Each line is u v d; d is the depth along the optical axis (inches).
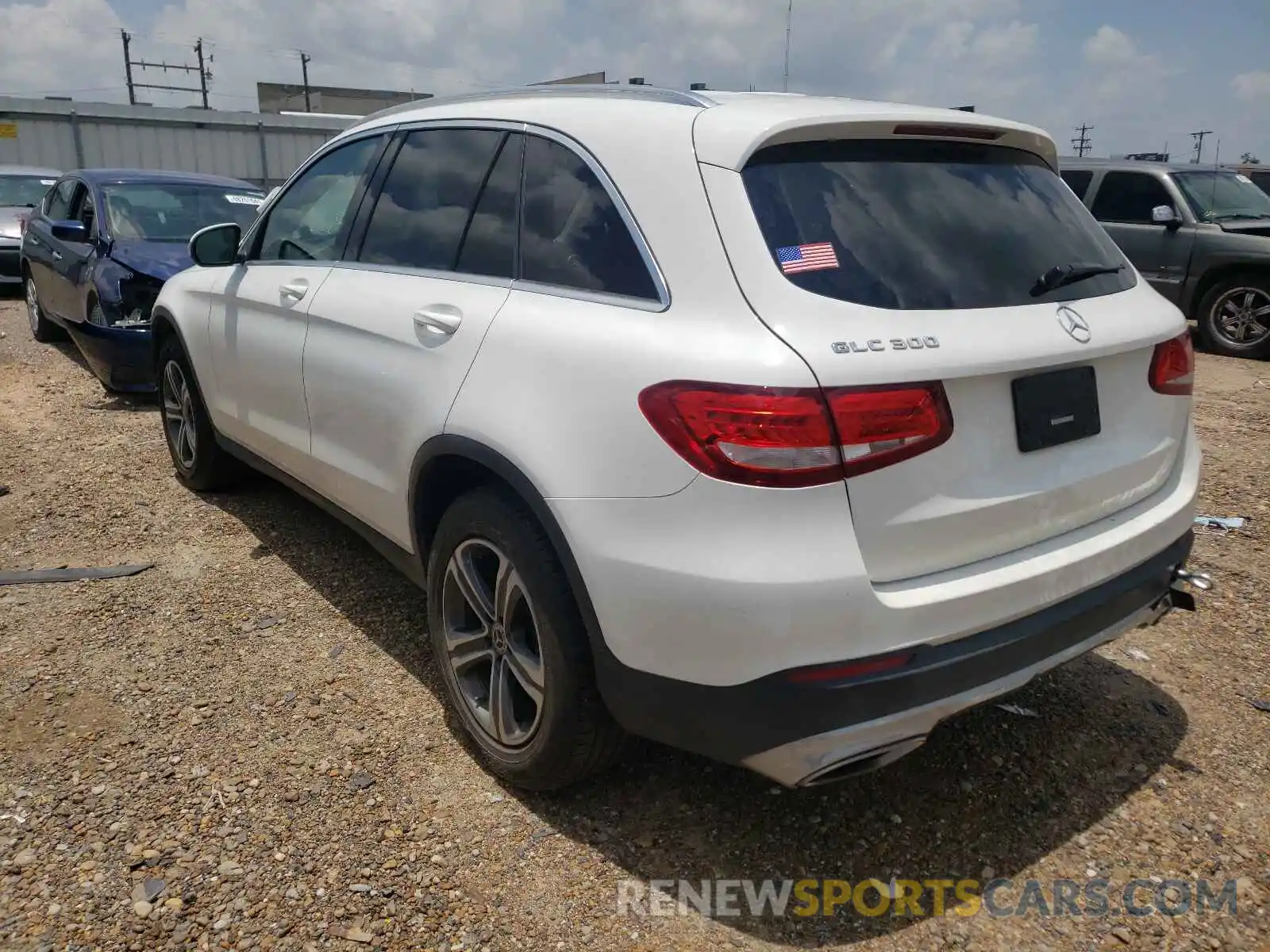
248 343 159.3
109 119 1171.3
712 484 82.6
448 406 107.5
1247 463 239.5
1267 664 142.2
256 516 190.1
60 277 314.2
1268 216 422.9
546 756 101.9
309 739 118.3
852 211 91.7
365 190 140.9
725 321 85.7
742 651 82.6
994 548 91.4
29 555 169.5
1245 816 109.0
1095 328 98.2
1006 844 104.0
